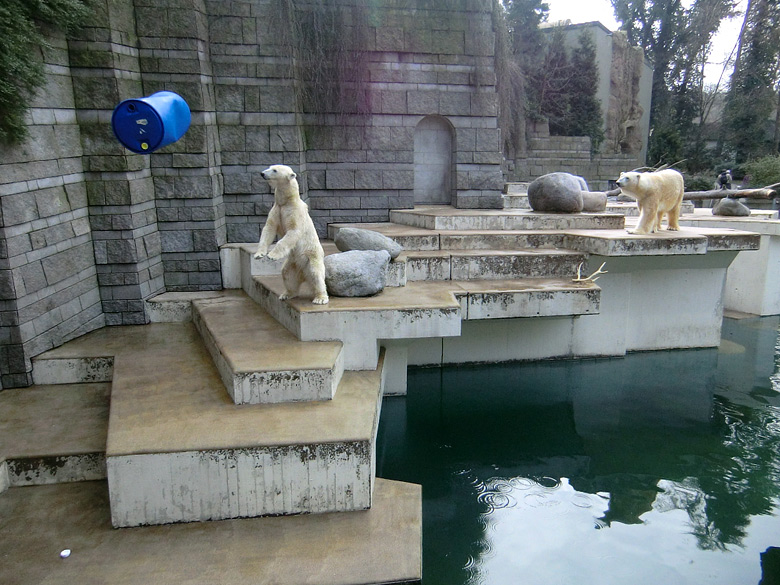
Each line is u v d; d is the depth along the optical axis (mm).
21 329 4875
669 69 23500
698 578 3404
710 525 3963
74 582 3016
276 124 7047
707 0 21906
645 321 7293
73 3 5004
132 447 3400
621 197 13305
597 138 20359
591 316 6957
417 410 5781
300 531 3447
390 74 7852
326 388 4102
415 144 8641
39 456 3863
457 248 6812
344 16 7418
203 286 6715
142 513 3453
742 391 6273
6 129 4457
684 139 22984
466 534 3803
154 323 6199
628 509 4145
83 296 5719
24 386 5012
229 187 7012
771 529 3926
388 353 5824
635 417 5676
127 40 5918
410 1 7715
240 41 6816
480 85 8156
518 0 19797
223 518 3527
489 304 5609
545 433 5336
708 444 5129
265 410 3945
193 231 6578
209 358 5051
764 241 9508
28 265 4910
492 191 8477
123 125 3812
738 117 21391
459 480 4520
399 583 3125
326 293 4926
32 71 4520
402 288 5688
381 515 3629
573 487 4438
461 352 6832
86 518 3557
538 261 6426
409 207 8250
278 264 6273
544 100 20297
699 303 7387
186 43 6246
